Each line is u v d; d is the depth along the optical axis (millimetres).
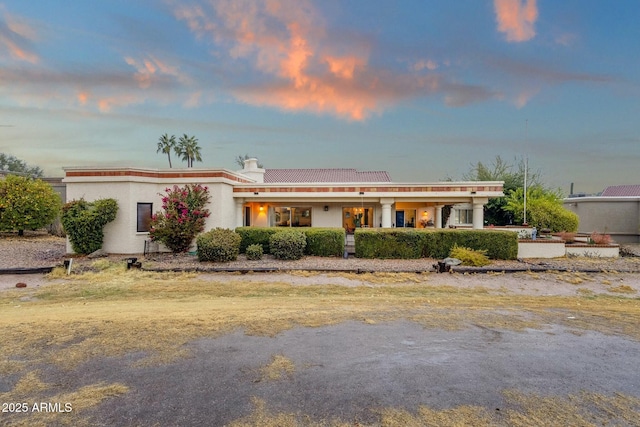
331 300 7266
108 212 13516
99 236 13375
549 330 5047
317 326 5094
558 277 10211
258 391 3055
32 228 17188
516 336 4738
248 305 6621
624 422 2613
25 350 3961
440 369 3584
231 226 16766
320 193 17500
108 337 4441
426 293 8359
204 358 3795
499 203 24969
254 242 13773
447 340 4527
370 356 3926
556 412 2748
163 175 15055
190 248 14477
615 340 4609
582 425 2564
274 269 10727
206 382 3219
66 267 10336
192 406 2777
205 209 14914
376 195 17594
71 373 3375
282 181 24750
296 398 2934
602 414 2727
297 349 4117
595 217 23141
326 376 3381
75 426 2465
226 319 5398
